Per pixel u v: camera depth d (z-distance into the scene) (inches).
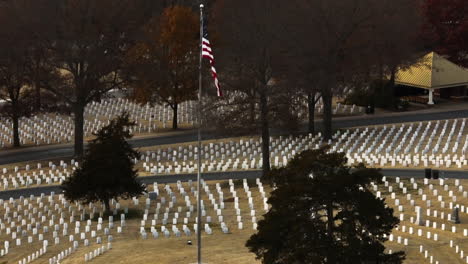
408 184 4963.1
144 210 4867.1
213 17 7539.4
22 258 3996.1
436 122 6830.7
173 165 6003.9
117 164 4734.3
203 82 5664.4
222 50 5836.6
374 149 5989.2
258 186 5280.5
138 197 4968.0
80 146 6476.4
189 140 6820.9
